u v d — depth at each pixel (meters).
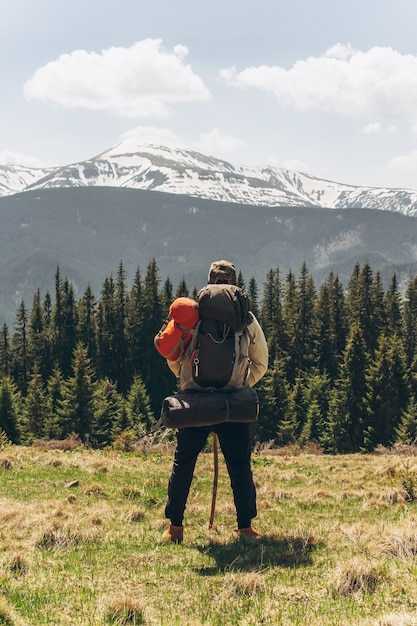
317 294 122.12
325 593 4.39
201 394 5.39
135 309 119.75
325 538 6.01
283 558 5.38
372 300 108.75
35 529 6.71
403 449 21.31
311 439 73.56
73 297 123.44
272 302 116.44
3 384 68.88
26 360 116.12
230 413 5.31
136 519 7.56
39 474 12.06
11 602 4.26
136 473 12.72
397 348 73.44
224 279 5.76
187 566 5.29
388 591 4.25
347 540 5.89
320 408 84.50
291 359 103.50
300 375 97.81
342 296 111.94
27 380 114.62
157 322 113.25
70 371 117.81
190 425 5.32
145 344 112.12
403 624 3.62
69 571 5.11
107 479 11.81
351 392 71.62
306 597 4.35
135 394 87.31
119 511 8.06
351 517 7.87
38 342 117.75
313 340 106.88
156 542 6.17
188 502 9.29
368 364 72.56
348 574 4.47
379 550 5.23
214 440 6.49
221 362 5.41
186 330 5.42
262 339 5.65
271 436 73.25
